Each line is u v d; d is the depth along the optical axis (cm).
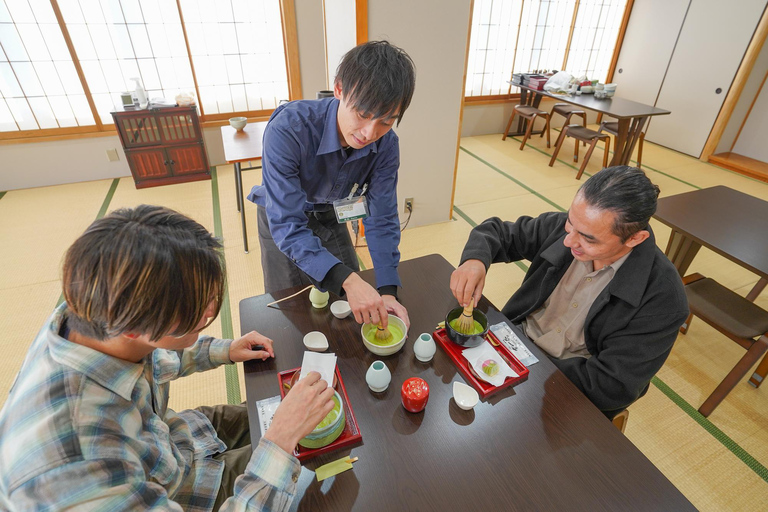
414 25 224
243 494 62
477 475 74
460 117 265
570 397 90
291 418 70
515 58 470
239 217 297
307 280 160
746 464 147
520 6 436
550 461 76
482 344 101
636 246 103
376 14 212
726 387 157
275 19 359
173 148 333
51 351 54
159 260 47
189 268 50
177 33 335
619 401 100
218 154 384
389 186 130
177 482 71
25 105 317
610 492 71
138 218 50
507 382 92
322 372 90
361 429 82
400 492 71
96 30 313
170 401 166
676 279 100
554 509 69
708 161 428
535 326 132
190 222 54
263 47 366
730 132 417
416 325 108
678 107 446
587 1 458
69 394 51
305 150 113
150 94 350
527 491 71
